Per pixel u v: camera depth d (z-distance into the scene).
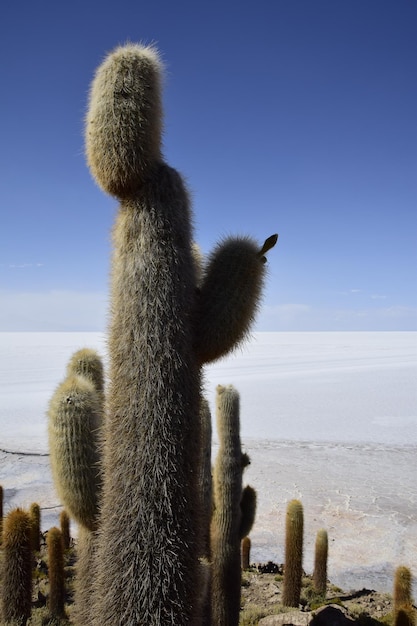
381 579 9.76
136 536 2.03
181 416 2.10
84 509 2.49
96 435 2.52
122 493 2.07
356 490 15.40
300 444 21.58
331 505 14.04
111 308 2.27
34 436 21.27
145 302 2.09
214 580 5.42
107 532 2.09
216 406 5.67
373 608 8.12
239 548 5.56
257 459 18.91
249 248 2.28
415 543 11.50
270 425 25.55
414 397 34.75
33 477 15.50
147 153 2.13
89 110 2.23
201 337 2.19
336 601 8.16
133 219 2.15
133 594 1.99
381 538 11.78
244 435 23.25
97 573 2.15
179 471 2.08
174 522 2.05
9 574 3.77
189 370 2.14
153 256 2.11
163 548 2.02
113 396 2.16
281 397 34.31
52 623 5.48
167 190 2.16
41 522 11.72
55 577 5.84
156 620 1.98
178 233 2.15
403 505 14.09
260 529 12.22
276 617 5.44
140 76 2.13
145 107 2.12
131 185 2.17
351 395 35.44
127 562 2.02
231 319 2.17
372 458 19.38
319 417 27.75
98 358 3.17
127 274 2.14
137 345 2.09
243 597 8.20
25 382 41.12
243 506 5.62
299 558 7.65
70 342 114.75
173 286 2.11
